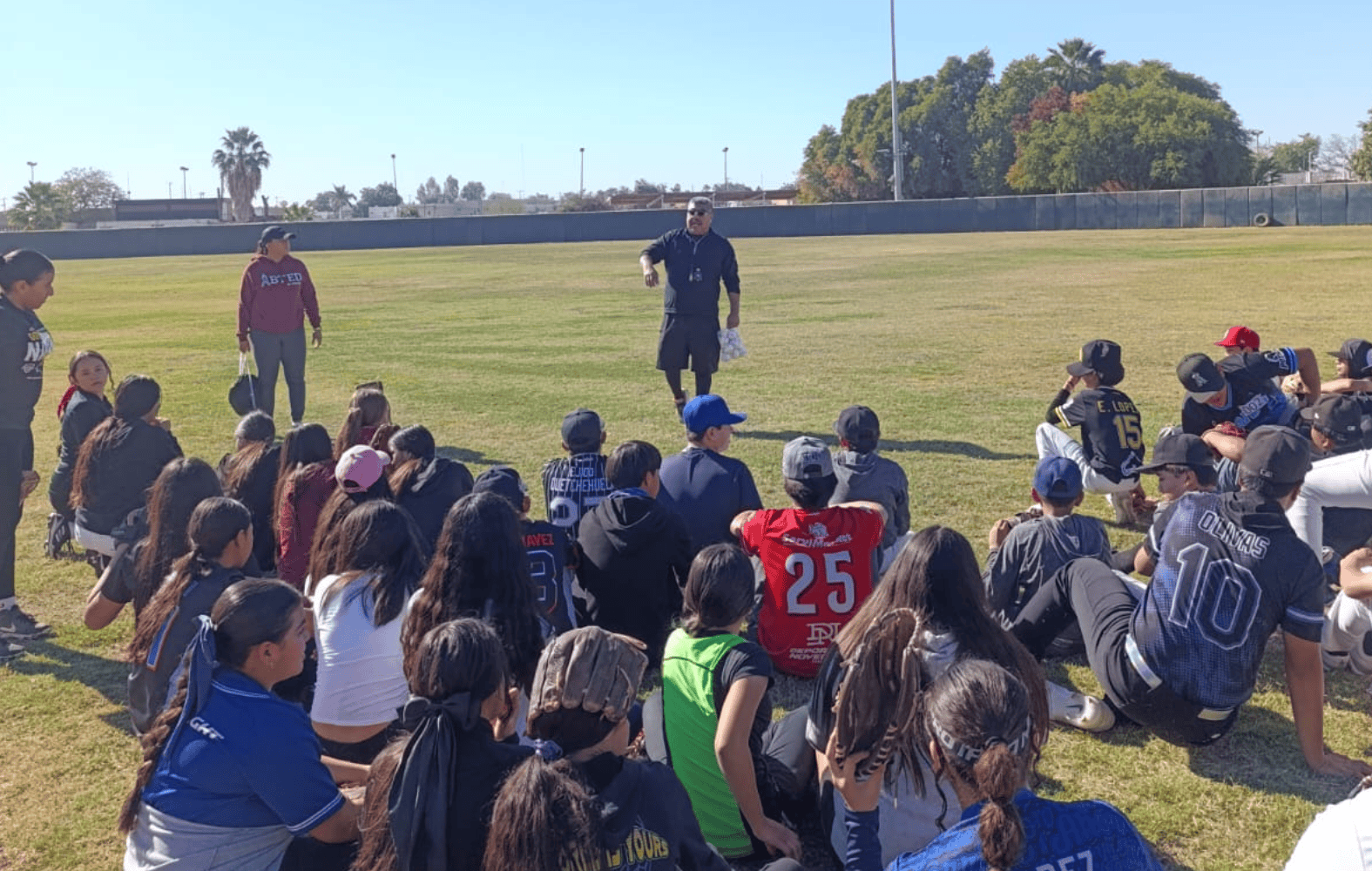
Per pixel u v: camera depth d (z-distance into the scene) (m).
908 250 37.59
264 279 10.70
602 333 18.22
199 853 2.99
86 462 6.33
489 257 43.38
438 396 12.78
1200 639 4.02
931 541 3.20
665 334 10.92
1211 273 24.42
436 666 2.63
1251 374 7.07
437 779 2.56
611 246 48.50
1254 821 3.92
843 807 3.28
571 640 2.66
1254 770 4.27
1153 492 8.11
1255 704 4.81
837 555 4.77
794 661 4.87
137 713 4.29
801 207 54.16
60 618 6.43
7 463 6.02
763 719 3.71
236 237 58.25
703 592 3.59
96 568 6.91
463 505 3.79
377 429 6.79
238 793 3.00
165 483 4.62
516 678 3.71
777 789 3.82
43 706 5.26
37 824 4.22
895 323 17.83
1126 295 20.48
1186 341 14.53
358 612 4.00
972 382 12.42
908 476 8.48
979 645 3.11
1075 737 4.57
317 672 4.18
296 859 3.11
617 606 5.06
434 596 3.72
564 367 14.71
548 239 56.69
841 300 21.78
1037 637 4.82
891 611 3.02
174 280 36.66
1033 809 2.31
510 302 24.06
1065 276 25.19
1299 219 45.59
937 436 9.80
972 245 39.25
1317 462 5.25
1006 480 8.33
